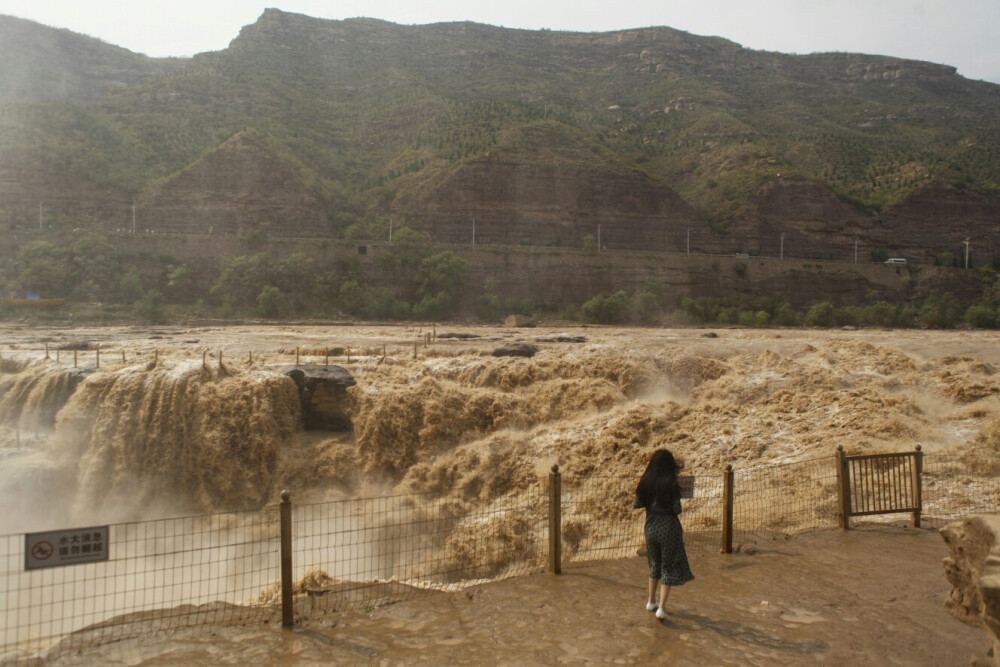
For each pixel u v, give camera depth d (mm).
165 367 27031
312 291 82125
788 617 8141
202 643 7691
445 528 19875
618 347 32250
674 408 24812
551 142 115062
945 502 13883
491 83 185500
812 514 13688
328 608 8805
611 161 113688
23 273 71750
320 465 25516
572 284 92250
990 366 26219
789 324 84938
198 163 99375
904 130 174250
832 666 6906
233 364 29297
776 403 24031
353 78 180750
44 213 90375
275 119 137125
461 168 105938
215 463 24891
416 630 7984
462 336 51156
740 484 17438
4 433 27062
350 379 27672
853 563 10156
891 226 111438
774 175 114750
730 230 110125
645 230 106562
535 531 18953
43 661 7312
